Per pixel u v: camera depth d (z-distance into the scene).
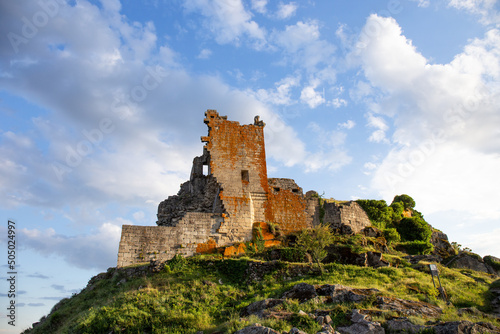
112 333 24.75
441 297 28.41
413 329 19.23
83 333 25.23
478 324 19.42
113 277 34.84
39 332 30.62
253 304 26.41
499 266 46.62
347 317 21.72
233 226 40.38
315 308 24.12
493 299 28.66
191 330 24.47
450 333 18.30
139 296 29.00
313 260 36.97
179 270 33.91
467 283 32.41
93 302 31.69
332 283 29.61
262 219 42.53
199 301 28.58
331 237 38.12
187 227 38.69
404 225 52.72
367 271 32.88
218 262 34.72
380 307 23.31
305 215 45.44
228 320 25.34
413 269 35.22
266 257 37.03
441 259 47.78
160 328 24.91
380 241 46.06
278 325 21.11
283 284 31.02
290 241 41.41
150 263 34.53
